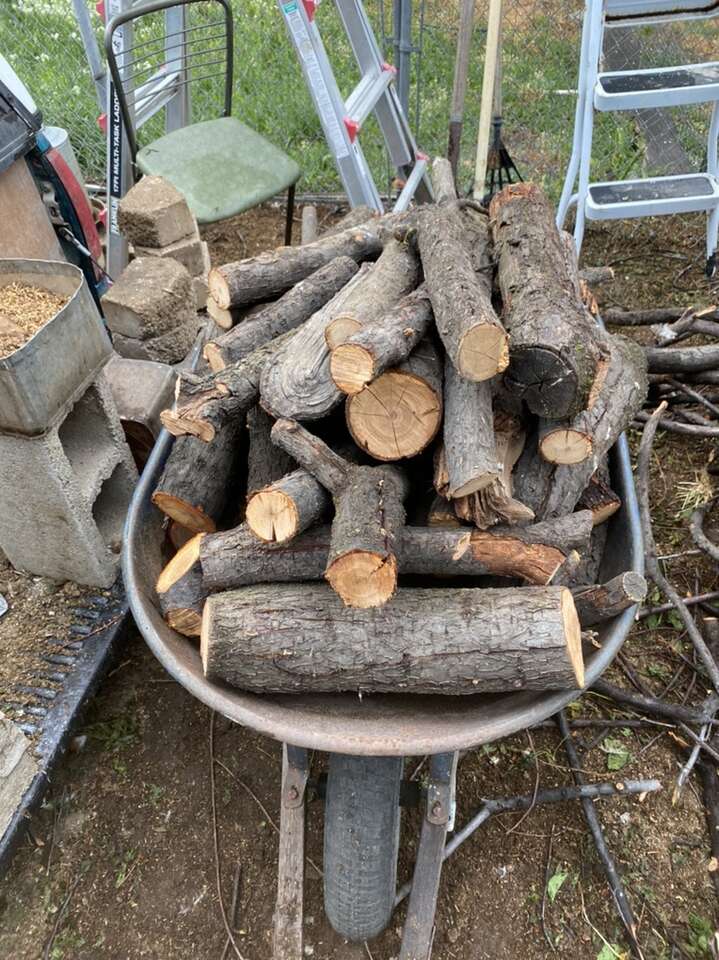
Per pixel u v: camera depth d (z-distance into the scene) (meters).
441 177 2.80
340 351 1.46
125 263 3.46
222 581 1.59
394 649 1.45
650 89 3.13
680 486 2.85
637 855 1.99
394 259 1.98
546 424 1.68
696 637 2.27
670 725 2.22
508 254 1.95
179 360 2.97
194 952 1.85
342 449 1.77
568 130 4.42
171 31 3.60
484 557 1.57
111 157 3.28
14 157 2.68
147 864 1.99
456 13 5.00
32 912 1.90
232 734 2.23
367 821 1.58
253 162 3.42
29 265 2.14
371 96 3.29
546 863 1.98
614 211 3.35
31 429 1.92
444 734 1.34
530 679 1.42
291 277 2.23
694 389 3.00
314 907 1.91
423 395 1.57
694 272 3.78
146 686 2.32
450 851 1.94
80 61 4.87
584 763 2.17
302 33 2.90
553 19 4.78
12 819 1.92
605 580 1.84
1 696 2.13
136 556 1.70
